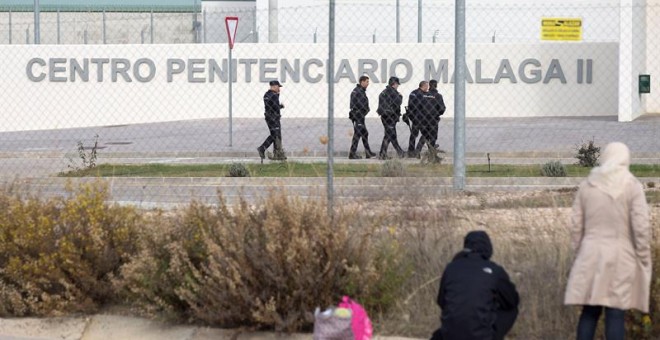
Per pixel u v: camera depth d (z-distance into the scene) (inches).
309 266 861.8
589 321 775.1
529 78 3700.8
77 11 4781.0
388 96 2278.5
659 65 3577.8
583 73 3686.0
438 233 944.9
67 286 935.0
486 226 1001.5
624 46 3186.5
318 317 770.8
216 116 3754.9
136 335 908.0
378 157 2333.9
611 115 3668.8
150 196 1641.2
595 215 766.5
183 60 3747.5
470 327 710.5
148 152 2508.6
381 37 4037.9
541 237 935.7
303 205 923.4
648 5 3526.1
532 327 858.8
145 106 3742.6
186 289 894.4
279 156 2278.5
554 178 1814.7
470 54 3703.3
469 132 2908.5
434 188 1055.6
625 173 768.3
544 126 3078.2
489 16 3929.6
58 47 3708.2
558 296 863.1
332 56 1059.3
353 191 1075.3
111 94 3737.7
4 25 4739.2
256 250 869.8
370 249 892.0
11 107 3690.9
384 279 893.2
